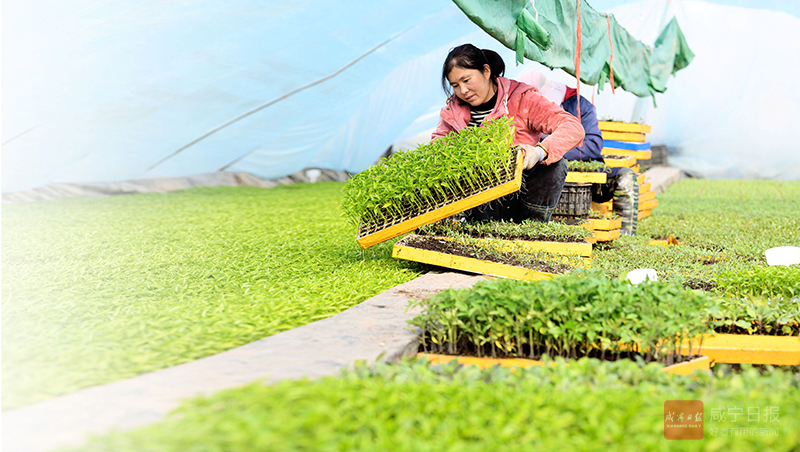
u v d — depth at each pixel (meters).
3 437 1.77
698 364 2.57
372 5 7.34
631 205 6.64
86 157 9.95
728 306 3.01
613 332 2.58
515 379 2.14
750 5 13.61
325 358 2.46
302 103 10.52
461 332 2.75
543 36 4.87
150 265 4.78
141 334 2.94
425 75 12.22
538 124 5.11
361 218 4.80
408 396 1.87
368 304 3.37
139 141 9.80
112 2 5.48
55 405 2.00
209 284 4.09
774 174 16.47
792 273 3.44
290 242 5.76
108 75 7.11
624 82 8.36
